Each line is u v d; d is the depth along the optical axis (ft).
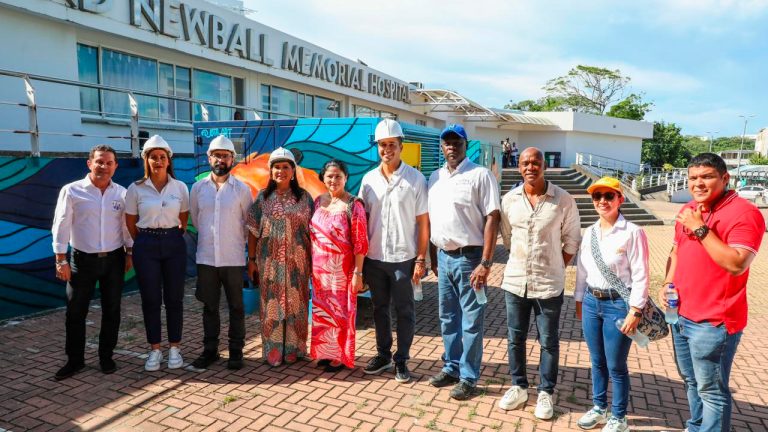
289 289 13.87
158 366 13.75
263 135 19.83
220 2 46.50
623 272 9.95
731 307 8.68
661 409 11.96
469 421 11.22
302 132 18.99
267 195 13.83
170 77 35.53
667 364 14.83
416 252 13.17
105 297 13.37
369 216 13.19
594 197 10.19
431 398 12.30
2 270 17.62
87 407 11.63
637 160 118.01
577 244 11.06
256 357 14.78
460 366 12.40
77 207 12.78
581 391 12.82
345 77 53.06
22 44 25.98
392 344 15.30
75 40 28.53
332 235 13.32
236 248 13.65
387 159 12.66
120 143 32.01
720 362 8.92
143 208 13.07
